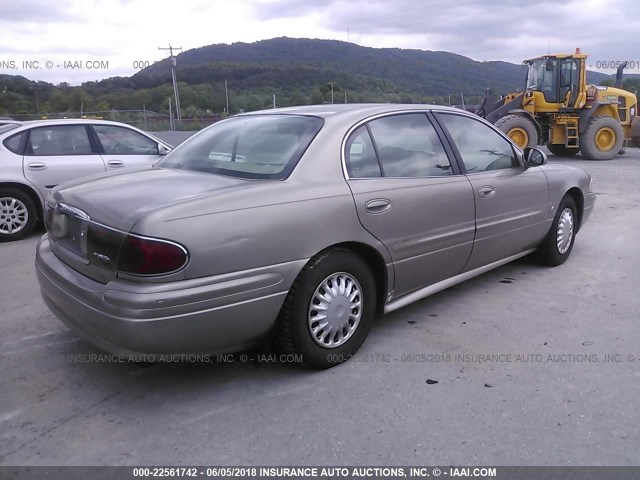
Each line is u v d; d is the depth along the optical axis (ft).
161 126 71.46
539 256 17.71
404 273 12.33
